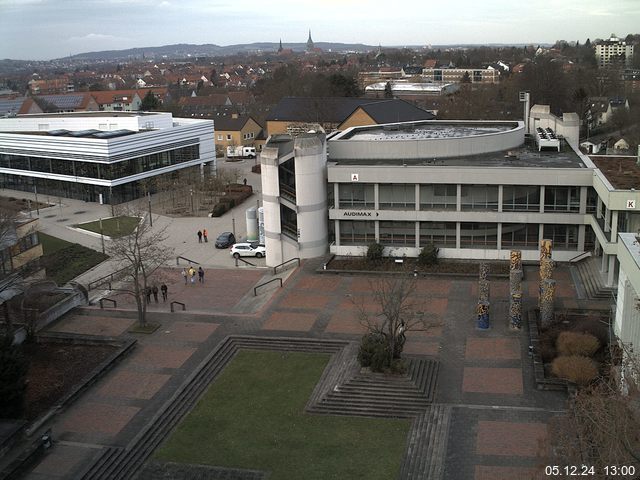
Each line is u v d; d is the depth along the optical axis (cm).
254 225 7694
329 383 4409
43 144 10481
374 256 6644
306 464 3634
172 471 3628
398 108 13162
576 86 18550
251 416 4122
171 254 7250
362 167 6588
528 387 4253
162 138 10650
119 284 6500
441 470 3484
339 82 17312
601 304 5375
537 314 5250
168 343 5141
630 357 3206
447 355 4725
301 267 6638
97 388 4500
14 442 3788
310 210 6719
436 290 5956
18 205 9538
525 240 6556
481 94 17412
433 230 6712
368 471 3544
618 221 5388
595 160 6781
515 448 3631
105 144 9669
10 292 5369
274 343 5044
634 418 2719
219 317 5594
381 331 4491
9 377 3969
